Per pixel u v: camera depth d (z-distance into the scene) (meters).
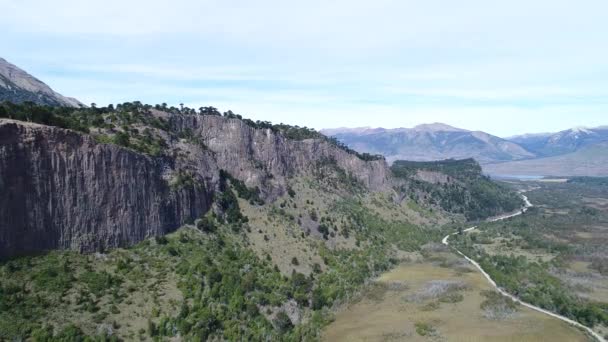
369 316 132.38
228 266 134.00
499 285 161.88
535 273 172.62
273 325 119.25
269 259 151.88
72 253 106.56
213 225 150.75
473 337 116.00
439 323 124.81
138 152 132.62
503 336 116.81
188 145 165.38
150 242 126.50
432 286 156.12
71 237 107.56
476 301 142.38
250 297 125.00
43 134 105.25
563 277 171.50
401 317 130.25
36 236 101.00
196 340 100.19
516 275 170.75
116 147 121.88
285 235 171.25
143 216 126.94
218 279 123.00
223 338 106.25
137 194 126.00
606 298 148.00
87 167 113.06
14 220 97.38
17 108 115.00
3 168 96.06
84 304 96.00
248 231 161.50
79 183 110.62
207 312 108.50
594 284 162.50
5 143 97.50
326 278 154.12
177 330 100.69
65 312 92.19
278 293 133.88
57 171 106.44
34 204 101.19
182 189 144.12
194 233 141.12
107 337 90.62
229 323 110.81
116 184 119.75
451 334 117.81
